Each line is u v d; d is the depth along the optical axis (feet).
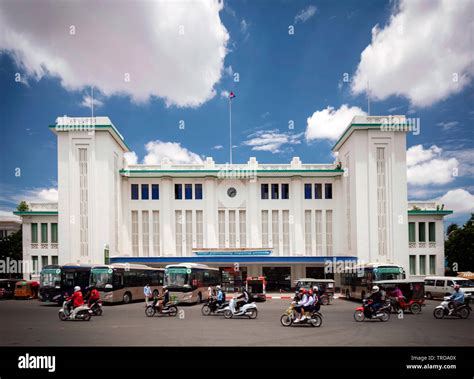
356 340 59.77
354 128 163.32
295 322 73.26
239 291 172.65
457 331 67.62
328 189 185.88
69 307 84.17
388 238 160.86
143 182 183.11
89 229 157.79
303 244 181.16
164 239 179.22
